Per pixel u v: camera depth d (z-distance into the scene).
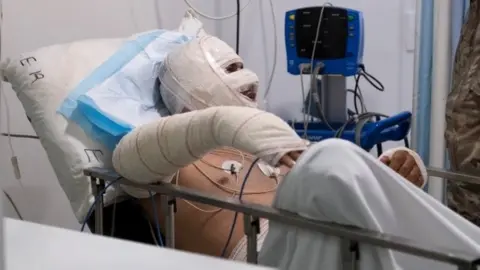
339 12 1.91
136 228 1.39
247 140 1.01
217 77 1.41
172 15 2.16
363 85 2.30
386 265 0.86
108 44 1.55
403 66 2.23
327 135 1.90
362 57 2.06
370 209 0.90
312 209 0.92
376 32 2.26
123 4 1.95
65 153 1.35
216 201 1.05
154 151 1.14
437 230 0.92
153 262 0.70
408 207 0.93
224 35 2.39
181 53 1.46
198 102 1.41
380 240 0.83
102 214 1.31
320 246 0.90
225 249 1.26
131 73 1.49
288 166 0.98
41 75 1.40
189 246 1.32
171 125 1.13
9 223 0.82
